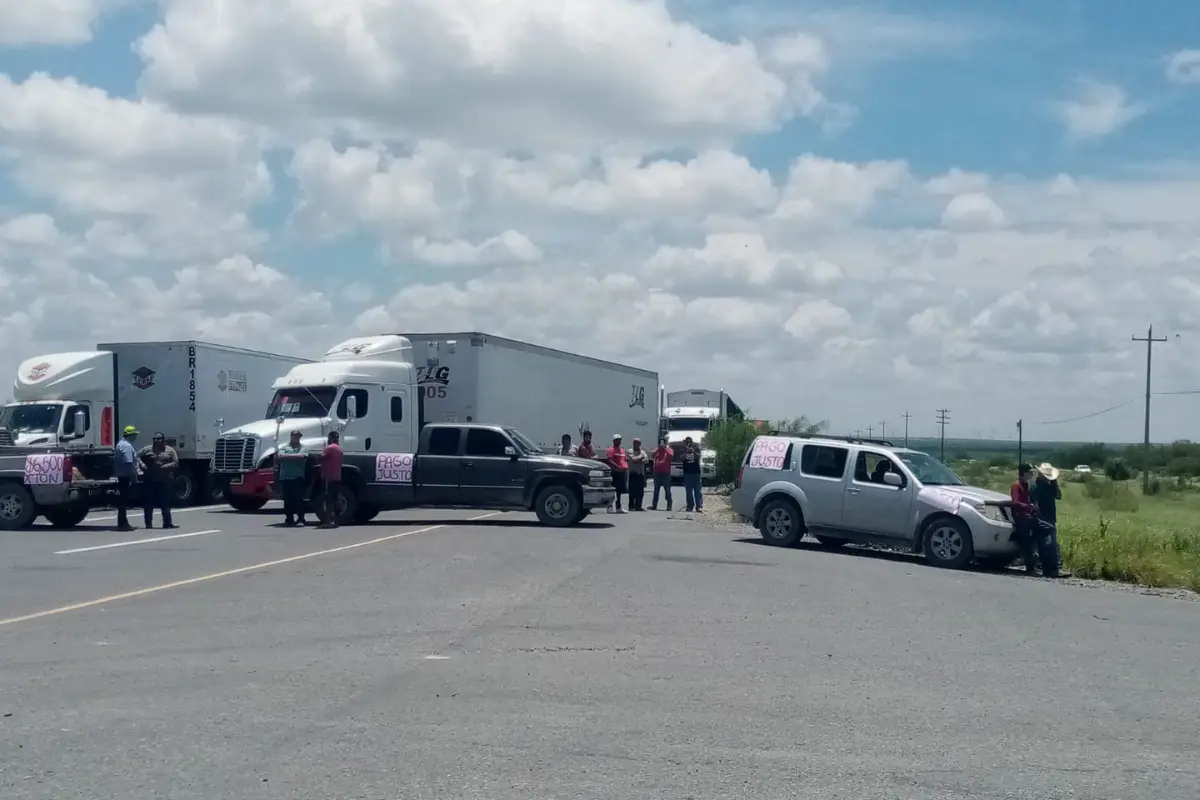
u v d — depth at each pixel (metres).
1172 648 11.49
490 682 9.09
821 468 20.83
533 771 6.73
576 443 37.41
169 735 7.45
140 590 14.07
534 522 25.38
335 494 23.91
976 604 14.38
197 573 15.77
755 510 21.36
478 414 29.36
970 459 92.88
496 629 11.48
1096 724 8.15
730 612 12.88
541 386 34.00
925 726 7.98
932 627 12.33
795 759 7.08
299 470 23.95
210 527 23.56
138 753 7.03
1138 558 18.98
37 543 20.09
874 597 14.61
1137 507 41.88
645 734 7.60
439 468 24.11
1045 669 10.15
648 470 46.03
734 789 6.45
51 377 27.27
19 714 7.97
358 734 7.50
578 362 37.44
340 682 9.04
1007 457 98.19
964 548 18.92
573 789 6.40
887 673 9.77
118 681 9.02
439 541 20.55
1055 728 8.02
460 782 6.50
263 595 13.71
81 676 9.20
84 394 27.78
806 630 11.84
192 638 10.89
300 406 27.44
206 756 6.97
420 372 29.62
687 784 6.54
